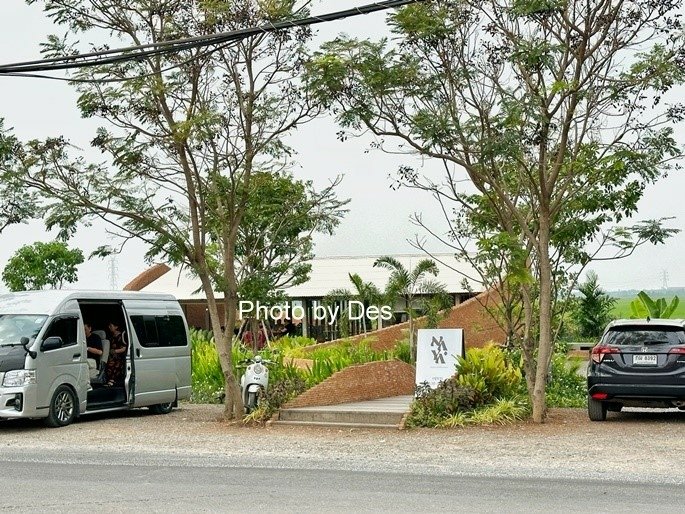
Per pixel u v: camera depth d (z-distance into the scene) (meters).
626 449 13.83
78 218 17.30
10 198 17.42
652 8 15.71
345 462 12.94
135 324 20.12
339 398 19.42
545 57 15.13
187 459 13.34
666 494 10.19
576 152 16.62
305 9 17.53
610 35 16.17
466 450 14.02
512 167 17.88
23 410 17.06
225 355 18.28
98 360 19.86
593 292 42.88
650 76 16.00
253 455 13.80
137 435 16.47
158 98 17.64
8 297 18.80
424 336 18.83
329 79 16.17
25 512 9.41
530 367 17.81
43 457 13.73
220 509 9.48
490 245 16.42
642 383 16.66
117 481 11.31
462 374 18.33
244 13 17.14
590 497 10.02
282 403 18.28
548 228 16.80
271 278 21.36
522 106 15.41
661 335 16.92
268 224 20.69
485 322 30.70
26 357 17.27
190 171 17.75
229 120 17.77
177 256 17.97
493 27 16.22
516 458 13.16
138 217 17.41
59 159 17.22
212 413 20.77
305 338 32.91
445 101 16.70
